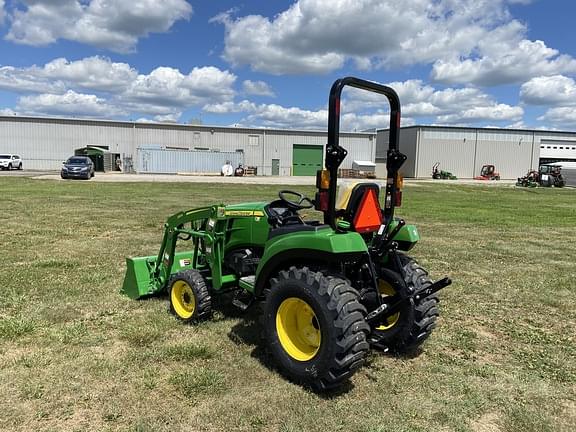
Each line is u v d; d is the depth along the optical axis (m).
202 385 3.30
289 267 3.63
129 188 22.66
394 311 3.82
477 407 3.18
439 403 3.21
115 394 3.18
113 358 3.70
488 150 56.28
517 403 3.26
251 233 4.27
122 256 7.34
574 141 66.50
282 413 3.00
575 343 4.37
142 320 4.54
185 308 4.64
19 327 4.22
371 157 51.97
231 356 3.79
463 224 12.63
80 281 5.82
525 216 14.98
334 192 3.34
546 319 5.01
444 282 3.55
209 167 45.03
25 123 44.03
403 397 3.27
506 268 7.34
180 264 5.22
